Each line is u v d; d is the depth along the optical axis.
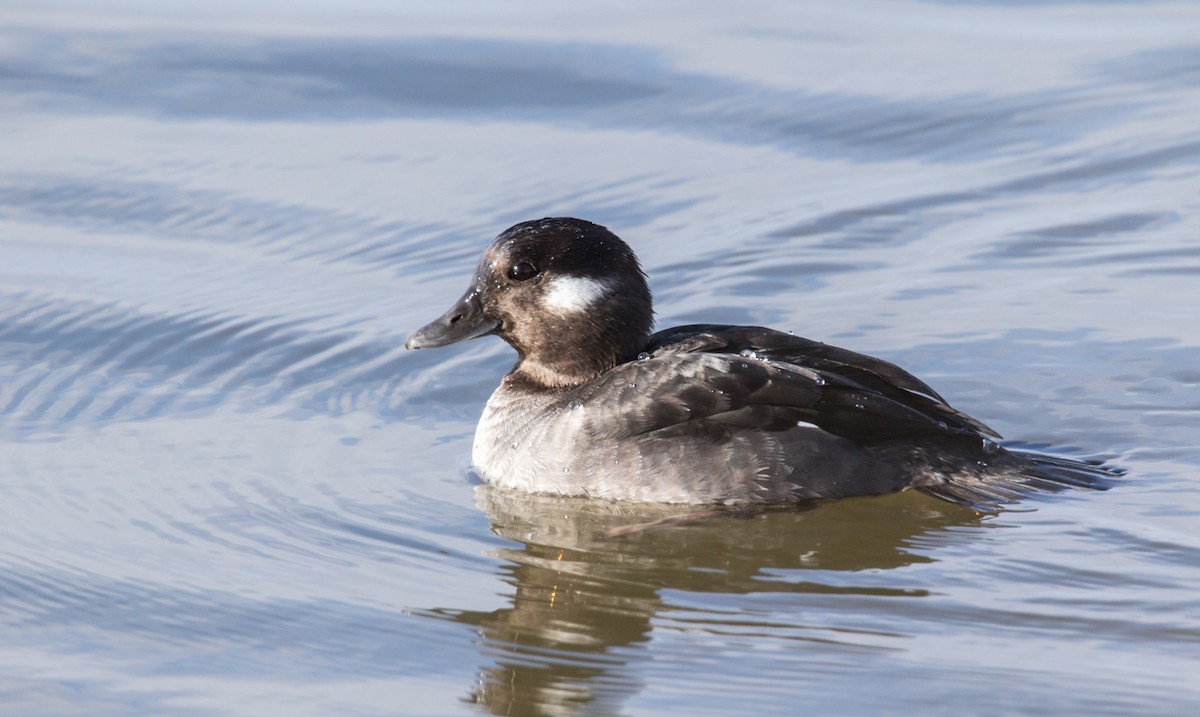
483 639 9.30
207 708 8.57
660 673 8.80
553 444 11.47
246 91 21.39
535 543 10.68
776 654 8.96
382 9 24.72
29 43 23.11
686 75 21.84
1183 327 14.41
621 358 12.19
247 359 14.55
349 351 14.70
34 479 11.88
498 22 24.05
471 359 14.56
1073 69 21.89
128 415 13.23
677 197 18.25
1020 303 15.23
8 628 9.56
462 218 17.80
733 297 15.73
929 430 11.20
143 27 23.86
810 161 19.23
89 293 16.02
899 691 8.52
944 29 23.88
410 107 20.92
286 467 12.07
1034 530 10.48
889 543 10.41
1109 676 8.58
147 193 18.42
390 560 10.41
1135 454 11.88
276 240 17.38
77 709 8.57
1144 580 9.70
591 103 21.00
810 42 23.23
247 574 10.23
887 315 15.09
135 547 10.68
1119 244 16.55
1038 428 12.46
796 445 11.02
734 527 10.79
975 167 18.91
